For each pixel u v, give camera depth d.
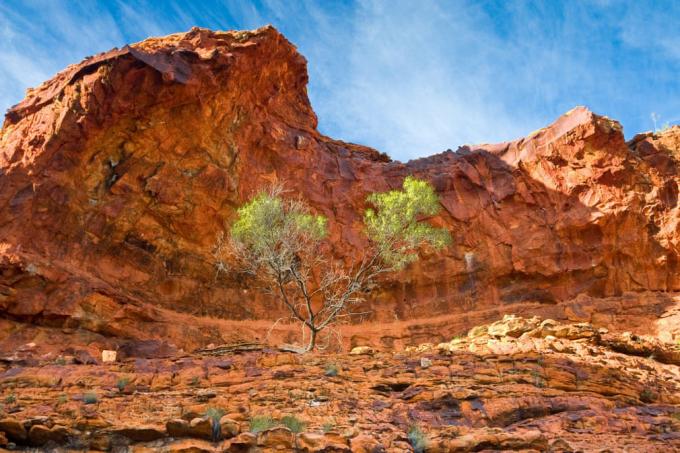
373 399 14.50
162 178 23.39
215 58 23.73
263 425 11.91
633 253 24.84
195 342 21.84
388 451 11.38
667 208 25.52
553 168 27.08
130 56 22.25
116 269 22.19
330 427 12.38
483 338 20.02
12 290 19.20
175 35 25.75
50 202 21.30
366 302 25.83
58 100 22.80
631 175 26.12
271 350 18.67
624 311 23.39
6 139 22.89
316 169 27.59
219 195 24.30
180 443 11.25
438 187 27.94
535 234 26.03
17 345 18.52
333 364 16.33
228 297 24.12
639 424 14.10
